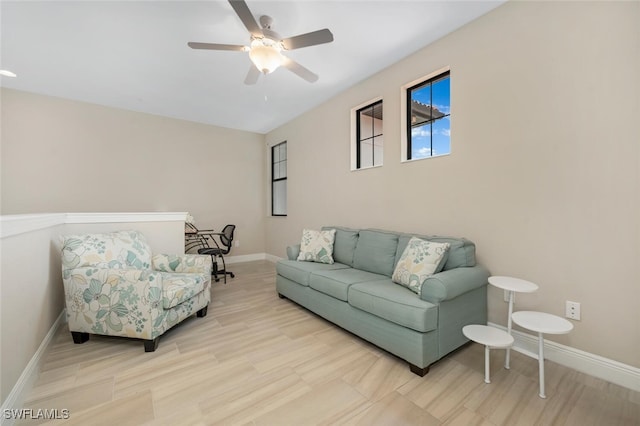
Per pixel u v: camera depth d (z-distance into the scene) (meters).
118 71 3.18
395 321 1.83
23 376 1.51
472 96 2.37
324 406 1.46
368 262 2.77
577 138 1.81
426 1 2.13
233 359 1.93
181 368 1.81
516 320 1.58
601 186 1.72
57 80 3.40
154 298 2.03
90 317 2.08
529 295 2.04
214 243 5.17
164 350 2.05
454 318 1.91
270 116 4.79
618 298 1.67
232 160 5.50
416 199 2.85
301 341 2.21
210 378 1.71
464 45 2.42
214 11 2.22
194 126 5.06
